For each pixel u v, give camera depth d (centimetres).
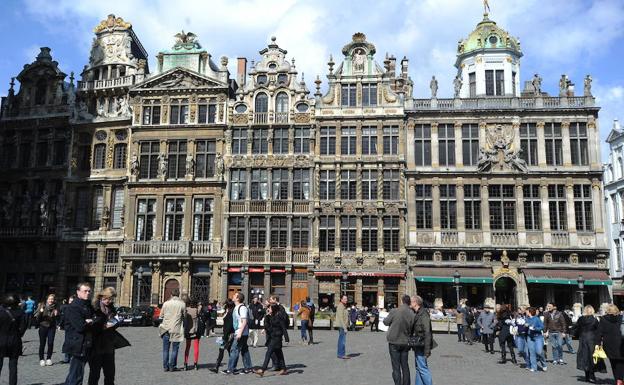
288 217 4538
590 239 4316
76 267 4784
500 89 4759
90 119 4962
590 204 4388
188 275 4550
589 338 1636
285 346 2533
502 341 2052
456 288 4184
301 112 4691
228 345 1669
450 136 4575
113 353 1164
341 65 4756
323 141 4647
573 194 4397
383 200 4488
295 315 3703
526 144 4512
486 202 4416
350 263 4425
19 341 1323
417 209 4478
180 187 4716
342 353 2097
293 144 4656
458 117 4575
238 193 4656
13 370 1305
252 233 4572
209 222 4659
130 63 5041
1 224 4950
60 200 4866
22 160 5078
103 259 4741
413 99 4628
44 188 4953
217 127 4753
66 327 1109
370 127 4631
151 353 2189
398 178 4522
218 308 3941
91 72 5112
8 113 5166
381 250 4406
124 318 3816
